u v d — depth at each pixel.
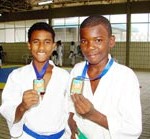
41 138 1.56
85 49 1.25
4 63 16.73
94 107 1.26
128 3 12.95
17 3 15.70
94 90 1.29
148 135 3.77
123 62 14.17
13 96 1.58
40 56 1.56
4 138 3.62
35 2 15.40
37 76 1.59
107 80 1.27
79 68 1.40
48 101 1.56
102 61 1.29
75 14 14.33
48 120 1.56
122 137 1.19
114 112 1.24
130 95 1.21
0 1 15.44
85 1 14.36
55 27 16.36
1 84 7.41
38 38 1.55
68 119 1.40
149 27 13.55
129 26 13.09
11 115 1.50
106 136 1.26
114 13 13.35
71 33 15.86
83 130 1.31
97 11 13.74
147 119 4.51
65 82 1.61
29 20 16.34
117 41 14.33
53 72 1.61
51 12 15.03
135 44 13.83
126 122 1.19
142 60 13.77
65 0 14.67
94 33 1.21
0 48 17.02
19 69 1.64
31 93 1.37
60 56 14.52
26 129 1.56
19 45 17.56
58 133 1.58
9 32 18.14
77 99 1.19
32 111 1.54
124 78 1.25
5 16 16.83
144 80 9.48
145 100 6.04
